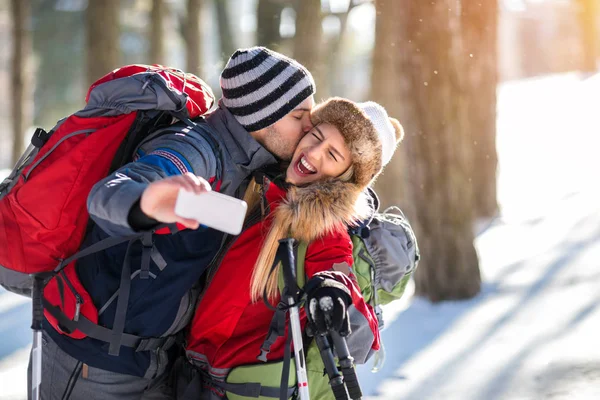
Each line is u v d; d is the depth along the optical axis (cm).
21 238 394
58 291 405
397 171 1728
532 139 2903
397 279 447
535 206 1831
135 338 401
